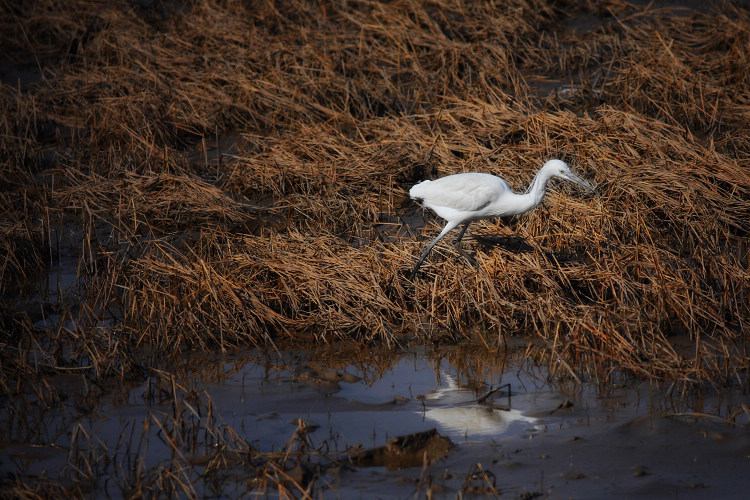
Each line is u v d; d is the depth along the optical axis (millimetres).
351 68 19562
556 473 7355
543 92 18500
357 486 7242
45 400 8969
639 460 7535
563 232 12539
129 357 9883
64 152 17500
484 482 7227
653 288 10734
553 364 9633
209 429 8258
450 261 11859
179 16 23500
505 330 10875
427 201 12016
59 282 12930
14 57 23344
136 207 14609
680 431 8008
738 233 12898
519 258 11617
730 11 21531
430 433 7898
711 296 10836
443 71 18938
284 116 18094
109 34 22000
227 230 13945
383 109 18391
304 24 22484
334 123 17562
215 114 18344
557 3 23281
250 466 7586
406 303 11438
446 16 22016
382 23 21625
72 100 19453
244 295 11086
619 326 9992
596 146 14508
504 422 8445
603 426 8211
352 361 10273
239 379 9734
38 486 7121
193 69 20047
